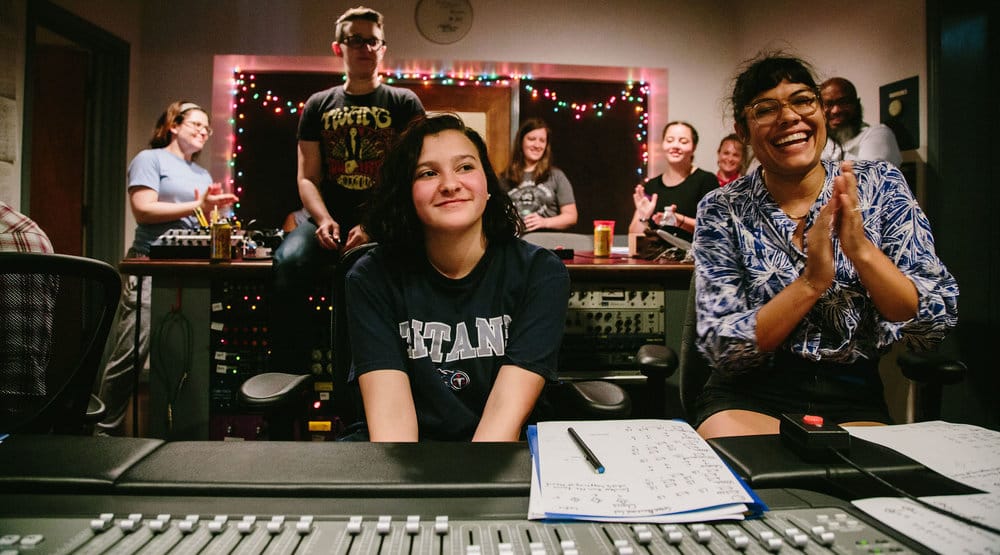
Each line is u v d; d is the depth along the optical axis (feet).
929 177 10.18
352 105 8.54
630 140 15.94
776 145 4.33
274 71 15.07
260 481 2.04
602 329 7.63
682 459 2.18
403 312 4.22
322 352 7.66
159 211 10.85
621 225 15.99
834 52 12.72
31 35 11.24
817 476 2.15
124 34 14.02
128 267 7.30
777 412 4.38
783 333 4.13
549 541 1.69
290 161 15.15
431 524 1.77
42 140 13.50
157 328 7.49
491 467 2.18
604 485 1.99
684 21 15.96
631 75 15.87
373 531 1.73
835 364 4.38
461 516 1.86
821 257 3.86
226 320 7.64
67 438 2.38
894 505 1.88
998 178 10.00
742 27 15.80
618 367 7.65
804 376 4.38
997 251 10.01
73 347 3.86
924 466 2.21
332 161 8.66
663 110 15.96
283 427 4.78
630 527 1.77
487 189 4.40
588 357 7.61
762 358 4.33
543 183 13.44
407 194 4.21
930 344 4.30
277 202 15.16
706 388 4.84
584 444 2.29
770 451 2.34
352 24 8.20
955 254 9.91
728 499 1.87
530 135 13.33
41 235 5.44
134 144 14.53
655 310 7.68
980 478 2.12
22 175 11.17
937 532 1.71
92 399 4.58
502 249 4.47
